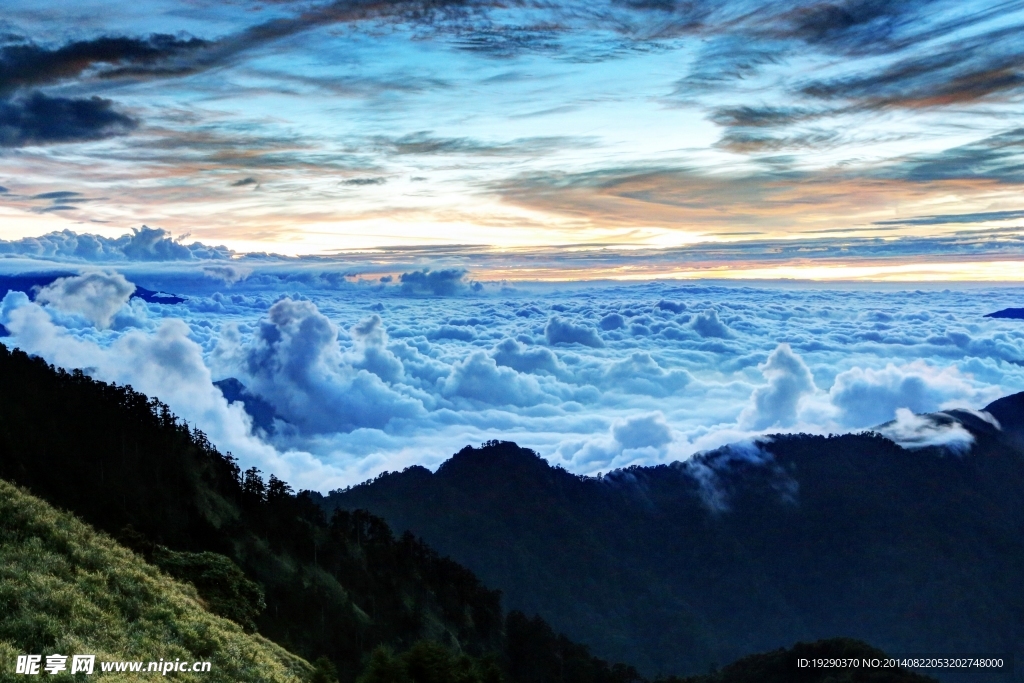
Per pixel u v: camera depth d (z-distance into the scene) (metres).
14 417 105.19
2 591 24.78
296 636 87.75
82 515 88.19
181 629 28.34
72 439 107.50
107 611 26.86
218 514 108.88
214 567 48.06
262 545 105.44
